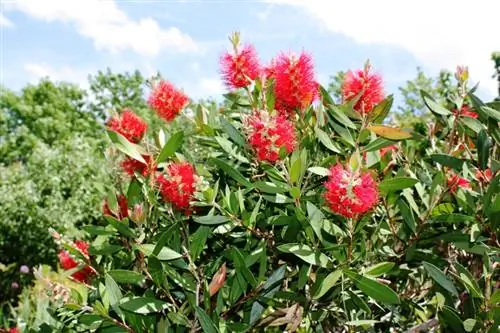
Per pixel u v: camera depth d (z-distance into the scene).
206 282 2.38
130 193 2.63
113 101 42.97
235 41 2.70
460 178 2.76
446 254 2.96
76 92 44.72
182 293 2.59
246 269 2.35
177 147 2.49
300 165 2.31
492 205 2.42
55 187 16.28
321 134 2.54
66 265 2.84
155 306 2.39
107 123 2.62
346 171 2.24
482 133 2.60
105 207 2.79
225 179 2.82
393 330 3.09
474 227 2.51
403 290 3.06
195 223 2.71
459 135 2.98
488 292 2.53
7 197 15.71
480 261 2.91
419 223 2.61
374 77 2.67
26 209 15.73
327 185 2.20
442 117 2.90
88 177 16.69
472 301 2.57
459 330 2.59
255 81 2.71
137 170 2.60
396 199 2.59
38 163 16.67
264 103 2.67
